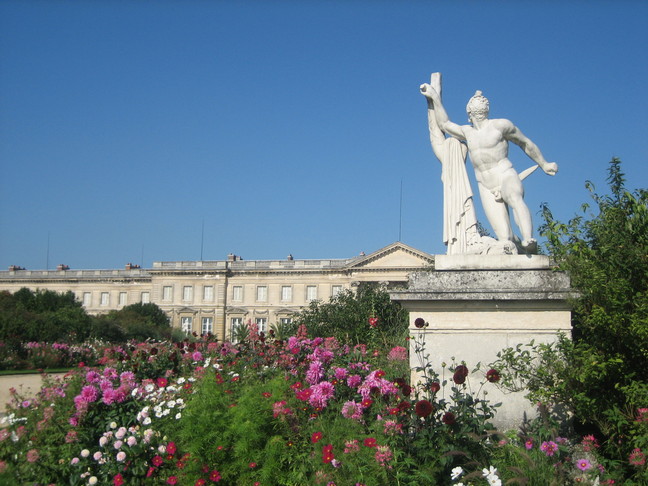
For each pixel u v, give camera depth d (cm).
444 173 782
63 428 685
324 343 955
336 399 689
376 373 638
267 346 1023
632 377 604
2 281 8912
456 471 523
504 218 746
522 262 709
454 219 762
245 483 604
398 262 7225
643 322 566
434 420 582
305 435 623
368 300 1708
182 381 825
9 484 636
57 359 3194
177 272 7988
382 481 534
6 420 736
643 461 526
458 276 708
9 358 3067
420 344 685
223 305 7844
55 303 6550
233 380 809
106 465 639
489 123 761
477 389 687
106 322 4941
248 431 613
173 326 7738
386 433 561
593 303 635
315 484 564
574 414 646
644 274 614
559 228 732
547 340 680
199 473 614
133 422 695
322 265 7738
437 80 809
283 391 684
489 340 694
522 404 671
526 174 769
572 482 557
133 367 920
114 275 8562
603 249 643
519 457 566
